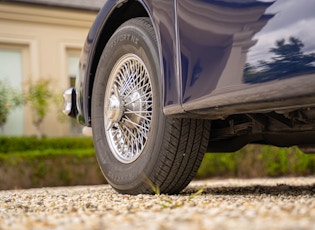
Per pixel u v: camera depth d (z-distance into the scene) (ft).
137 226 4.50
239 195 8.11
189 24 7.14
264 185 11.85
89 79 9.79
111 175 8.78
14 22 26.68
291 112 7.29
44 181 20.75
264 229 4.02
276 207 5.55
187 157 7.79
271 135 8.95
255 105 6.41
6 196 9.39
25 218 5.50
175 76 7.32
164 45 7.52
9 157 20.18
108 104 9.11
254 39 6.36
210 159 21.76
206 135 7.82
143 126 8.42
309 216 4.72
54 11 27.55
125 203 6.93
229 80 6.59
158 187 8.01
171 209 5.90
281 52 6.08
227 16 6.68
